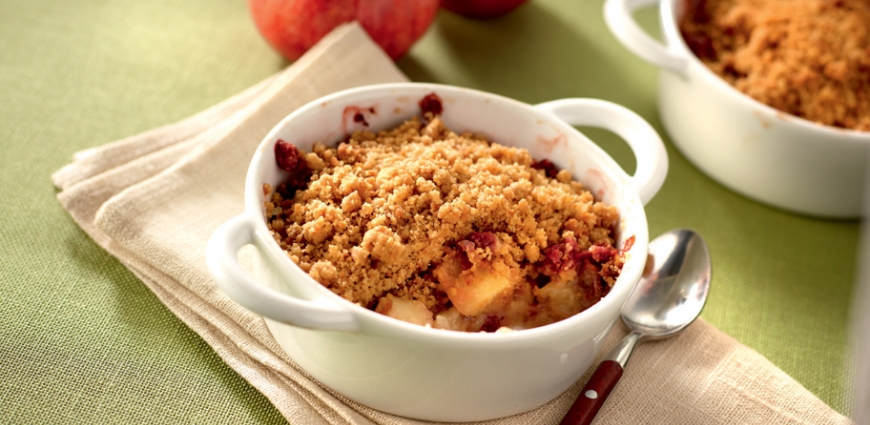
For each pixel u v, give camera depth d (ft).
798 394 1.42
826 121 1.67
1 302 1.42
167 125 1.65
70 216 1.51
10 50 1.71
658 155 1.45
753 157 1.64
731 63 1.75
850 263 1.63
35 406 1.35
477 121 1.50
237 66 1.77
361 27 1.68
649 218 1.64
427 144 1.47
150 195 1.48
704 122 1.66
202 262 1.43
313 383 1.37
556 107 1.49
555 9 1.98
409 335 1.25
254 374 1.38
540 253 1.42
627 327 1.46
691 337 1.46
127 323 1.42
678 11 1.79
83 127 1.63
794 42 1.71
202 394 1.38
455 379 1.29
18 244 1.48
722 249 1.62
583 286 1.42
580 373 1.37
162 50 1.77
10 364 1.37
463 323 1.40
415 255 1.38
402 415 1.35
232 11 1.87
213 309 1.42
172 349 1.41
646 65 1.89
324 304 1.25
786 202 1.67
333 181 1.40
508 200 1.41
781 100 1.69
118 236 1.44
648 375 1.42
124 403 1.36
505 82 1.81
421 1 1.72
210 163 1.53
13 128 1.61
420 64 1.82
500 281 1.39
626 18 1.66
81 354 1.39
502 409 1.35
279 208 1.39
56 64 1.71
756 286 1.58
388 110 1.48
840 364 1.51
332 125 1.45
